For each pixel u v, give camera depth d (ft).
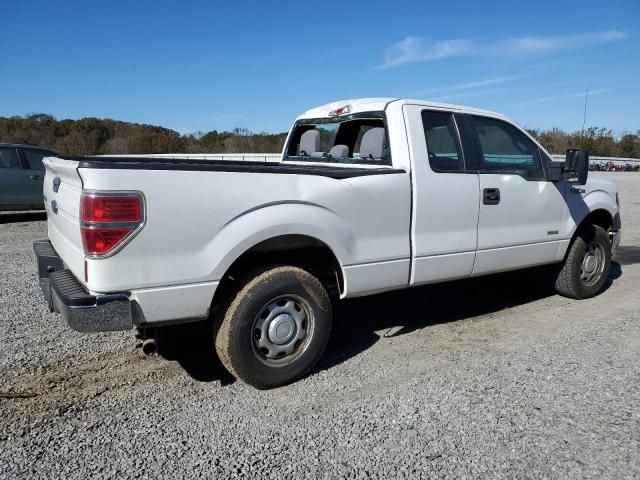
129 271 9.82
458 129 14.69
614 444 9.54
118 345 14.16
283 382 11.81
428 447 9.44
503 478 8.57
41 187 38.34
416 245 13.61
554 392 11.53
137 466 8.85
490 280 21.57
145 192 9.78
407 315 17.10
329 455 9.20
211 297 10.71
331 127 17.39
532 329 15.75
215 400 11.25
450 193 14.10
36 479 8.46
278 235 11.27
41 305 17.49
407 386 11.88
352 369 12.86
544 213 16.63
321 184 11.89
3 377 12.12
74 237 10.57
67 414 10.56
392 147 13.76
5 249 27.53
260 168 11.10
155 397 11.35
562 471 8.75
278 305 11.70
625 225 39.60
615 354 13.74
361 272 12.76
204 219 10.41
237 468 8.82
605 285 21.30
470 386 11.84
